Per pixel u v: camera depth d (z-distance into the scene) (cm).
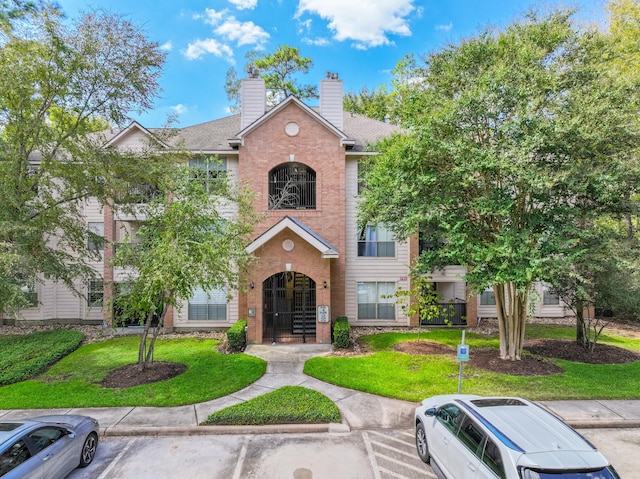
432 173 1144
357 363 1265
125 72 1227
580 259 1063
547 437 507
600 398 977
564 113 1011
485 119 1114
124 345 1532
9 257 898
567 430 531
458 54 1199
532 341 1552
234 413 853
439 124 1123
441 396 773
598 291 1284
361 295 1894
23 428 585
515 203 1109
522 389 1027
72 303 1917
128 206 1360
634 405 939
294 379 1133
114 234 1812
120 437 798
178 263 974
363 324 1883
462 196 1190
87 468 678
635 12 1719
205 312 1828
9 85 1019
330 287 1694
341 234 1798
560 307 2059
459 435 588
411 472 664
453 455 584
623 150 1005
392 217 1313
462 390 1021
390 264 1886
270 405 902
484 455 519
